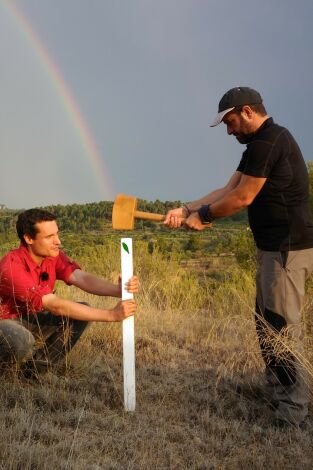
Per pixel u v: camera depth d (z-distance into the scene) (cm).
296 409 384
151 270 911
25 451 306
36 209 419
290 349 383
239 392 447
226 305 757
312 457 335
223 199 396
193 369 495
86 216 4069
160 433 357
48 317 442
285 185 380
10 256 420
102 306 699
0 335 406
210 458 332
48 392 398
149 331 614
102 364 491
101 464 312
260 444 353
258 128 394
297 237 384
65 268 451
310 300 532
